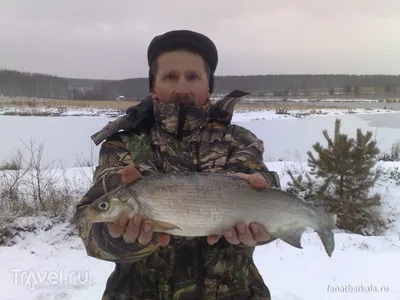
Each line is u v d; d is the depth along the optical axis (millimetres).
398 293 5238
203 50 2264
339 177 10117
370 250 7152
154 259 2045
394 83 138125
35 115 32531
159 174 1949
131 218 1867
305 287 5426
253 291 2131
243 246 2047
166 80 2213
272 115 38812
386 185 12102
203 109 2197
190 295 2027
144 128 2199
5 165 13242
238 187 1995
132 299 2053
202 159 2123
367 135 9859
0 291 5191
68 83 115500
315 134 27922
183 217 1905
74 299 4988
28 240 7434
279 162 14805
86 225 1960
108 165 2074
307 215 2154
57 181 10148
